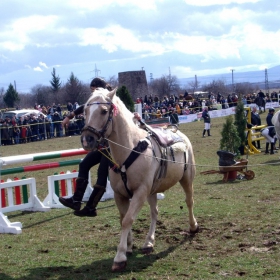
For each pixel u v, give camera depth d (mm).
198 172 14516
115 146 5973
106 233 7793
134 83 53750
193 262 6133
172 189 11781
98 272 5887
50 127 32906
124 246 5934
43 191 12539
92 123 5676
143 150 6082
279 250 6473
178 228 7844
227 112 42000
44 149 25266
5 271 6023
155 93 71375
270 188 11250
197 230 7504
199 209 9195
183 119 37938
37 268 6109
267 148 19094
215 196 10547
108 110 5766
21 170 9508
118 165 6027
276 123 16047
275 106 46250
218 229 7715
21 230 8188
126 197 6289
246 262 6023
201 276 5582
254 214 8602
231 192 10969
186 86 94562
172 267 5969
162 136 6664
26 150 25391
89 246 7074
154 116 35219
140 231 7773
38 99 65500
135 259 6383
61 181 10430
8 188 9508
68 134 33969
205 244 6945
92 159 6730
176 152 6828
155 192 6699
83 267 6105
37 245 7234
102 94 5855
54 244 7258
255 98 43219
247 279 5422
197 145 23094
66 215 9398
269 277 5473
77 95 58531
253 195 10453
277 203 9500
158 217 8672
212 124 35094
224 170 12352
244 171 13078
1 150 26344
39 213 9750
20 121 32062
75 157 20672
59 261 6387
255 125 21906
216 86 77688
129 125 6062
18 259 6523
